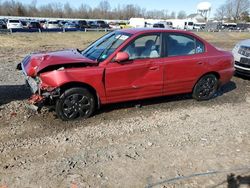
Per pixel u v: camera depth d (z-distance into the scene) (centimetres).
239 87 752
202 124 500
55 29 3459
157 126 486
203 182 335
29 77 494
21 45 1941
